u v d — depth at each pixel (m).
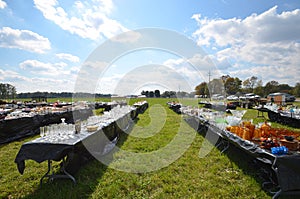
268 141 2.73
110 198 2.54
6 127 5.36
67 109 8.66
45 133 3.00
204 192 2.69
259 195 2.55
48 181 2.91
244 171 3.26
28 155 2.51
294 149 2.61
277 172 2.25
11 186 2.81
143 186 2.87
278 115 8.58
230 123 4.44
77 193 2.60
